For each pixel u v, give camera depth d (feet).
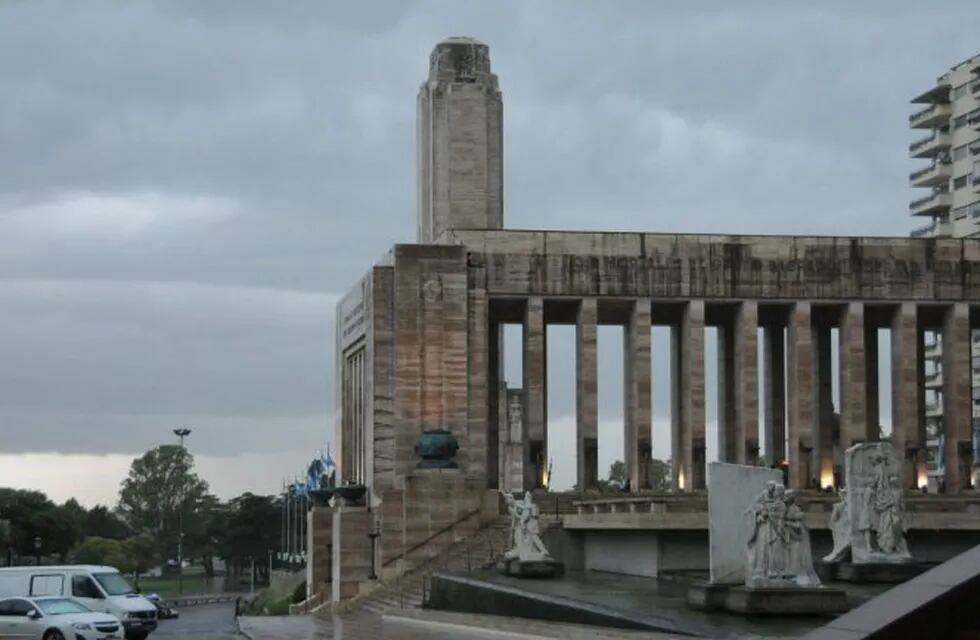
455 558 274.77
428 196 400.26
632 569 232.12
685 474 327.67
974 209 465.06
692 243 328.08
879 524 184.75
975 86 465.88
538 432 320.91
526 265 323.16
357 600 279.90
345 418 375.66
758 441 326.85
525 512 219.61
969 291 333.42
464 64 396.16
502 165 396.37
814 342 354.74
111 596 201.77
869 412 362.74
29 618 175.73
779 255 329.93
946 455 332.39
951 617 72.84
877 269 331.77
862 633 71.46
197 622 295.89
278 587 450.30
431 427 315.17
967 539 226.17
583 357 323.57
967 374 332.19
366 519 296.71
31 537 590.55
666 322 354.95
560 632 159.74
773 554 152.05
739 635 132.77
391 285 325.42
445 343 318.24
